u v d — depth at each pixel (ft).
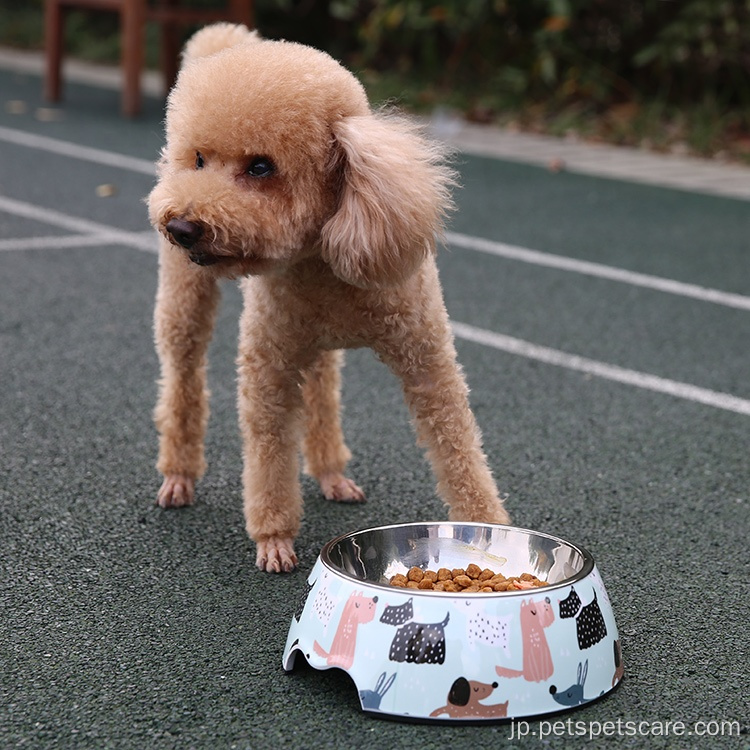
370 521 4.70
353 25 16.20
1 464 4.97
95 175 10.32
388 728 3.51
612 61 14.42
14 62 18.03
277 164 3.95
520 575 3.96
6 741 3.46
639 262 8.21
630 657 3.84
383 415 5.57
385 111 4.24
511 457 5.16
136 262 7.82
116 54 18.29
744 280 7.80
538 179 11.00
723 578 4.28
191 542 4.49
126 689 3.67
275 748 3.44
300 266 4.13
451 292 7.38
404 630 3.53
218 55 4.15
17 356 6.07
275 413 4.34
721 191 10.70
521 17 14.92
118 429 5.35
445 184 4.20
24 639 3.89
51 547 4.40
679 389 5.91
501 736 3.48
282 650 3.86
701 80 13.91
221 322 6.74
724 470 5.08
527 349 6.40
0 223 8.61
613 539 4.53
